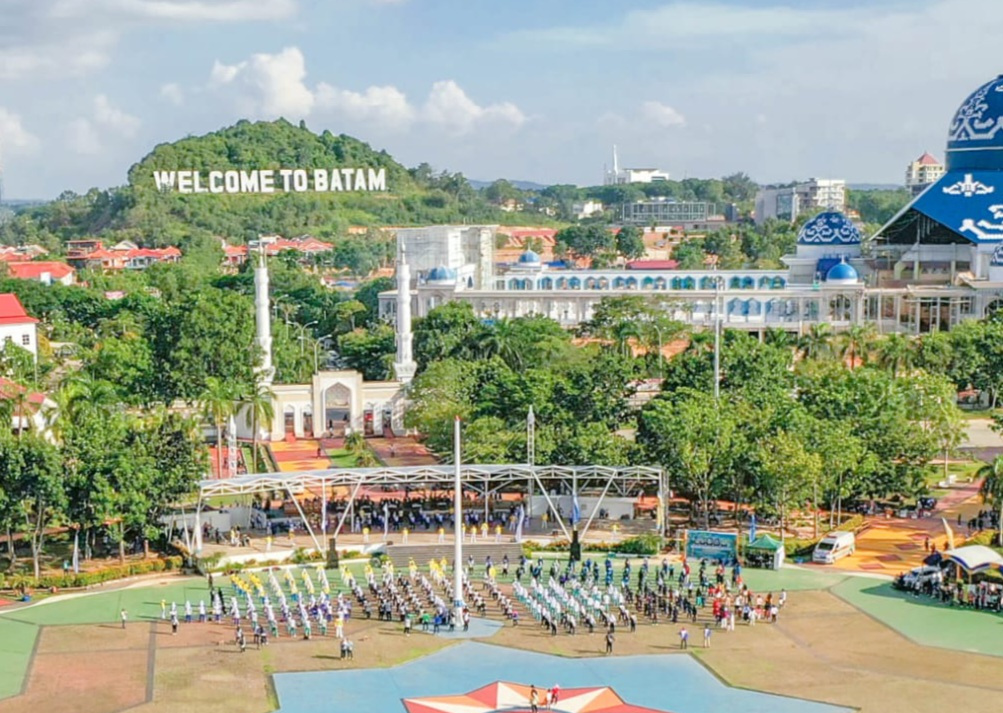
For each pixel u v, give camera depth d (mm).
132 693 97062
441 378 189375
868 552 140750
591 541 144750
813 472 137250
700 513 158750
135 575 132875
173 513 147625
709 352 184750
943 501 162625
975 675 100375
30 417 160375
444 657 106188
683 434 145750
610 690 97500
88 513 130375
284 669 103000
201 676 101125
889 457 153875
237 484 138875
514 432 160375
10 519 125812
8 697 96125
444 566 128125
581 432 154625
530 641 110375
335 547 138750
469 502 161500
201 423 186250
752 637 111000
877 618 116062
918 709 92875
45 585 127188
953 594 121062
